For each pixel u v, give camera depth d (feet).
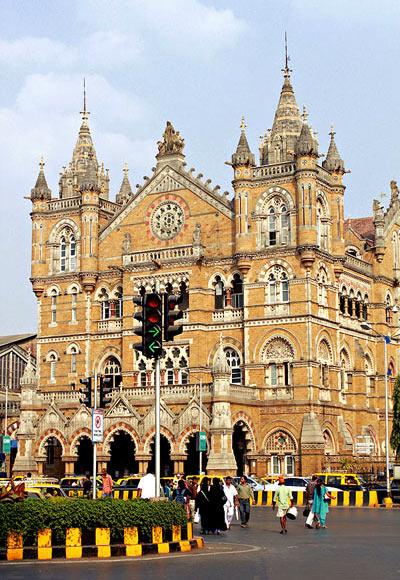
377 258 299.99
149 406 251.80
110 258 285.02
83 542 104.68
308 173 254.68
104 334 281.33
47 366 289.33
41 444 262.26
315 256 255.09
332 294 264.11
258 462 251.60
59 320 289.12
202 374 262.26
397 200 317.42
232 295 265.34
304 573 88.28
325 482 222.89
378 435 289.94
